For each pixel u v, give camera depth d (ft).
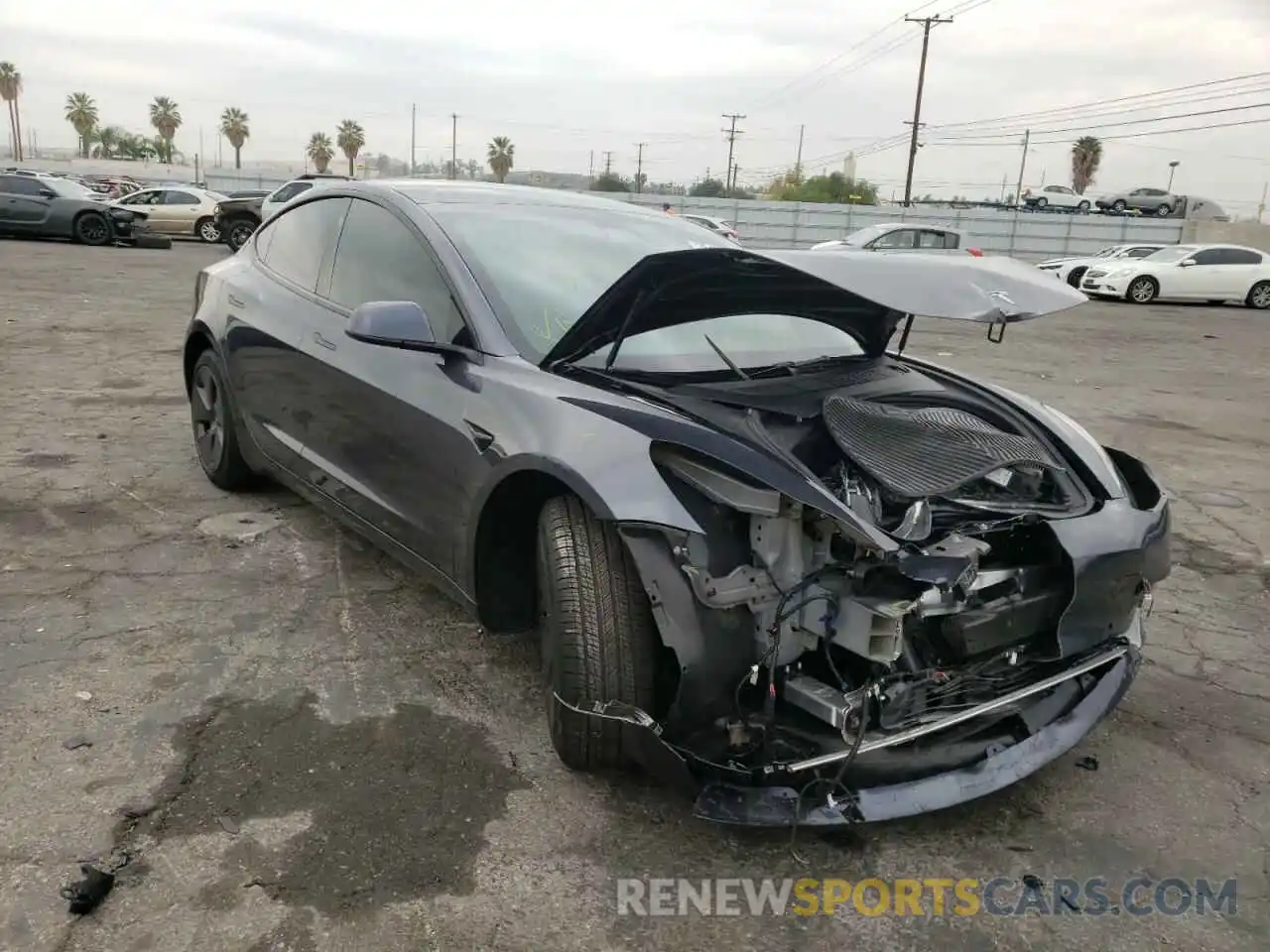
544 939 6.94
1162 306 72.54
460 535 9.50
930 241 75.51
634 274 8.39
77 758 8.66
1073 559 8.55
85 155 326.44
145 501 15.35
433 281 10.79
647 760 7.79
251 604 11.95
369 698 9.99
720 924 7.20
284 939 6.76
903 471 8.07
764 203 142.61
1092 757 9.65
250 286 14.42
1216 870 8.04
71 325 32.99
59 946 6.57
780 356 10.81
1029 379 34.27
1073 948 7.13
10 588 11.98
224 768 8.66
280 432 13.38
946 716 8.12
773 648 7.72
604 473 7.81
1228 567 15.24
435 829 8.01
